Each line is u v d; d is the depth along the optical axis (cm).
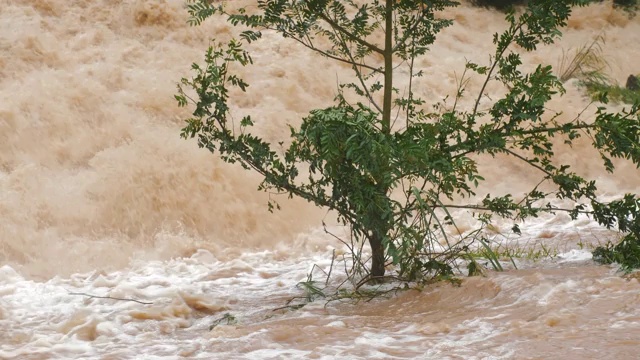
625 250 1092
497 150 1138
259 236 1845
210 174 1886
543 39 1174
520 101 1113
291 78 2408
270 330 840
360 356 727
